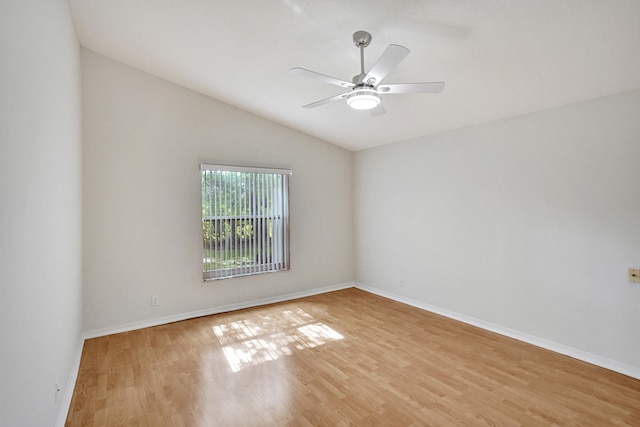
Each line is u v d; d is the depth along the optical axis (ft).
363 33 7.97
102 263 11.60
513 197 11.13
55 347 6.58
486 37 7.57
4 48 3.91
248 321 12.88
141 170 12.33
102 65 11.64
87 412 7.20
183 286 13.17
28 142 4.92
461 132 12.78
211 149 13.82
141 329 12.10
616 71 7.95
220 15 8.59
